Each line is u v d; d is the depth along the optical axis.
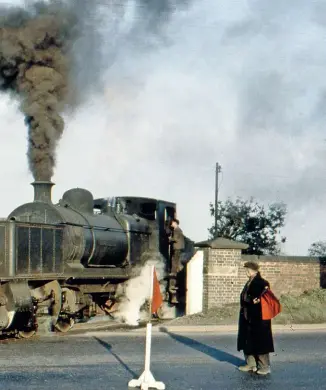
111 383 9.49
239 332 10.85
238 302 19.77
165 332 15.69
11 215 17.38
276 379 10.11
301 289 21.97
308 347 13.42
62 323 16.62
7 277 14.59
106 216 20.23
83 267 17.91
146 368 9.31
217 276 19.62
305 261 22.08
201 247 19.89
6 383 9.30
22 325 14.67
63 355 11.95
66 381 9.54
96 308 20.00
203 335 15.16
